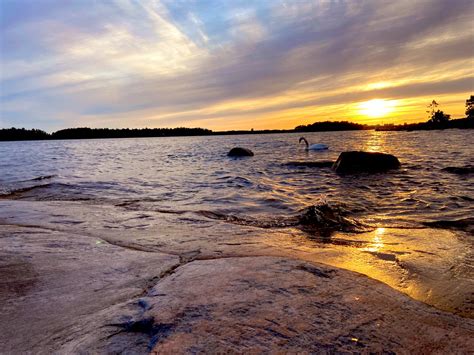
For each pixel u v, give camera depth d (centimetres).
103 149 4184
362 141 4125
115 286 264
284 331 178
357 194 773
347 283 250
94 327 195
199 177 1169
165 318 194
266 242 407
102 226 488
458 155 1673
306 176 1124
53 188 952
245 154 2177
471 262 335
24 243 380
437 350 167
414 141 3603
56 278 280
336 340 172
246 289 236
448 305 247
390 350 165
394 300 223
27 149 4400
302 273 270
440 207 614
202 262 305
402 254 359
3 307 228
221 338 171
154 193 852
